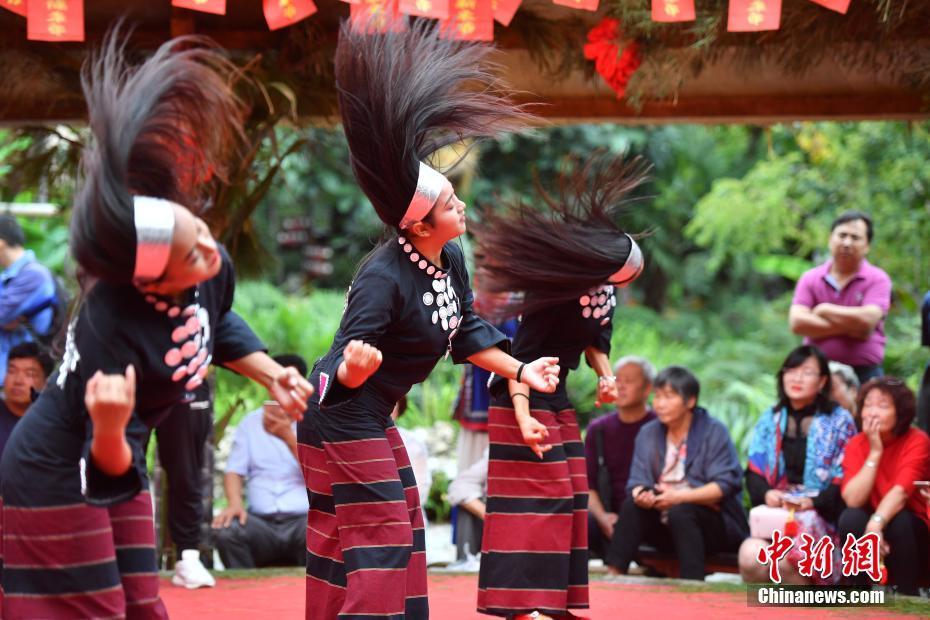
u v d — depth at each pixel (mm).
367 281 6707
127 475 5230
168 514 10711
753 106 12703
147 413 5691
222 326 5961
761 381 21641
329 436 6793
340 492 6770
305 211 30266
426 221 6758
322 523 7059
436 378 22062
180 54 5520
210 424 11859
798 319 13008
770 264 25469
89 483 5164
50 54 11219
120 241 5102
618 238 8008
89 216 5129
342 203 28891
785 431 11289
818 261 23000
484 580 8070
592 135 26688
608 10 10641
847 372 12031
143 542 5703
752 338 27438
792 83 12383
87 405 4969
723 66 11922
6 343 12047
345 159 27484
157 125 5418
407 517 6789
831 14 10312
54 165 12531
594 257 7848
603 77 10938
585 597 8266
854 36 10445
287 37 11227
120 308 5355
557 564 7961
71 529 5355
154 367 5438
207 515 11898
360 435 6777
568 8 11016
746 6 9359
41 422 5445
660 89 11094
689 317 30328
